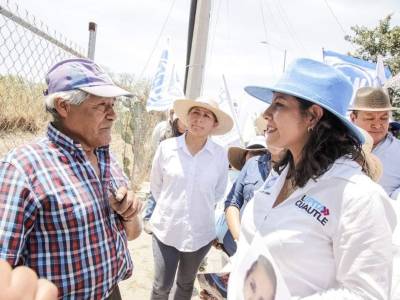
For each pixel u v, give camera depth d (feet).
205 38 18.44
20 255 4.51
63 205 4.80
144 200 20.84
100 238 5.25
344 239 4.02
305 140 4.59
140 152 24.52
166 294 9.75
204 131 9.54
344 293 3.94
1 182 4.50
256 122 10.13
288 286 4.36
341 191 4.16
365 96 8.95
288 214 4.48
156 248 9.75
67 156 5.10
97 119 5.28
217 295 5.75
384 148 9.17
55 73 5.19
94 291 5.16
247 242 5.14
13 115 9.50
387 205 4.15
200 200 9.58
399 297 4.93
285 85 4.56
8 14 7.52
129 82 21.63
